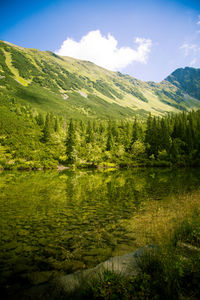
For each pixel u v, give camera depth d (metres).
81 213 15.48
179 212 12.80
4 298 5.57
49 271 7.21
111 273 6.09
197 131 96.94
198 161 80.50
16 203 18.73
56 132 116.31
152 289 5.13
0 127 95.62
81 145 105.94
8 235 11.08
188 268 5.83
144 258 6.97
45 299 5.47
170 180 35.22
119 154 91.69
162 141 94.31
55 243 9.95
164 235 9.40
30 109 180.00
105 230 11.70
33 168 65.62
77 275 6.77
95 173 55.06
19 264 7.79
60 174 51.75
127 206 17.45
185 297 4.79
